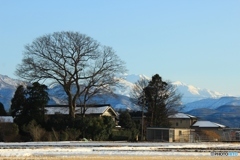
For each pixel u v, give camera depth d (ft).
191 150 224.33
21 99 370.94
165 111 518.78
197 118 630.33
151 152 198.90
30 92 371.35
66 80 391.24
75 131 367.66
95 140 376.48
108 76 400.47
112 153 187.42
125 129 428.97
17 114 371.35
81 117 384.88
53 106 473.26
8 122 350.84
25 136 348.18
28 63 451.12
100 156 168.76
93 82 395.96
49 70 387.75
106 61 400.88
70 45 388.37
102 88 401.70
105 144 282.77
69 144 275.59
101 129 379.14
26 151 187.83
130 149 219.61
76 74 391.04
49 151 190.39
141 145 277.64
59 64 388.98
